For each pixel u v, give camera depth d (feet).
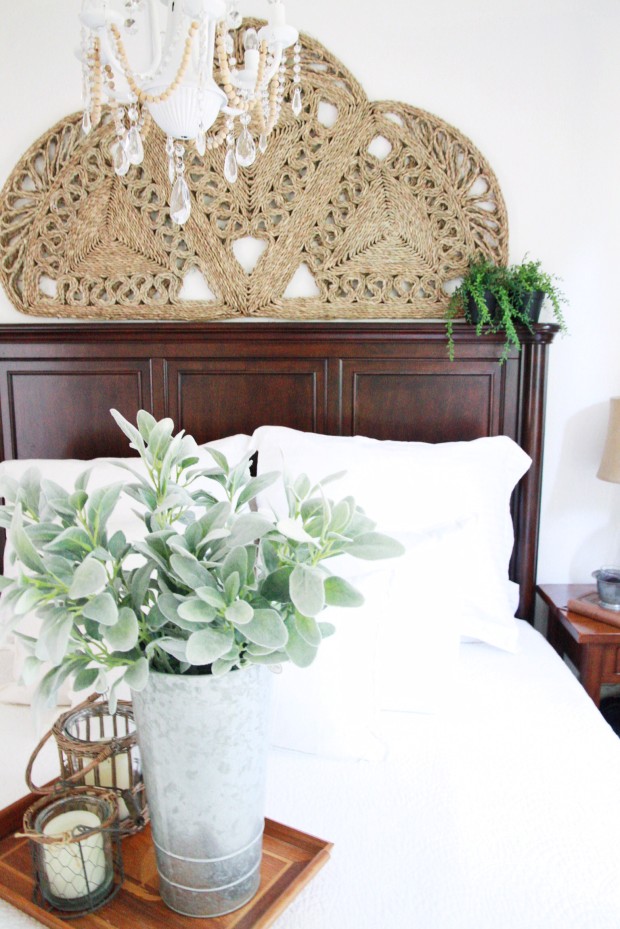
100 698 4.11
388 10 7.22
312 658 2.78
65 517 3.00
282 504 6.34
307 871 3.42
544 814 4.01
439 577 5.28
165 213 7.55
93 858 3.21
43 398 7.88
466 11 7.15
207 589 2.68
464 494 6.29
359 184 7.41
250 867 3.23
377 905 3.34
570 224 7.35
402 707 5.13
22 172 7.67
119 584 3.10
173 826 3.05
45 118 7.66
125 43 7.17
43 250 7.79
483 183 7.40
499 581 6.40
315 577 2.67
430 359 7.41
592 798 4.16
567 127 7.21
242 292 7.61
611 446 7.00
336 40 7.30
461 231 7.36
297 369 7.55
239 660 2.90
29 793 4.09
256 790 3.14
